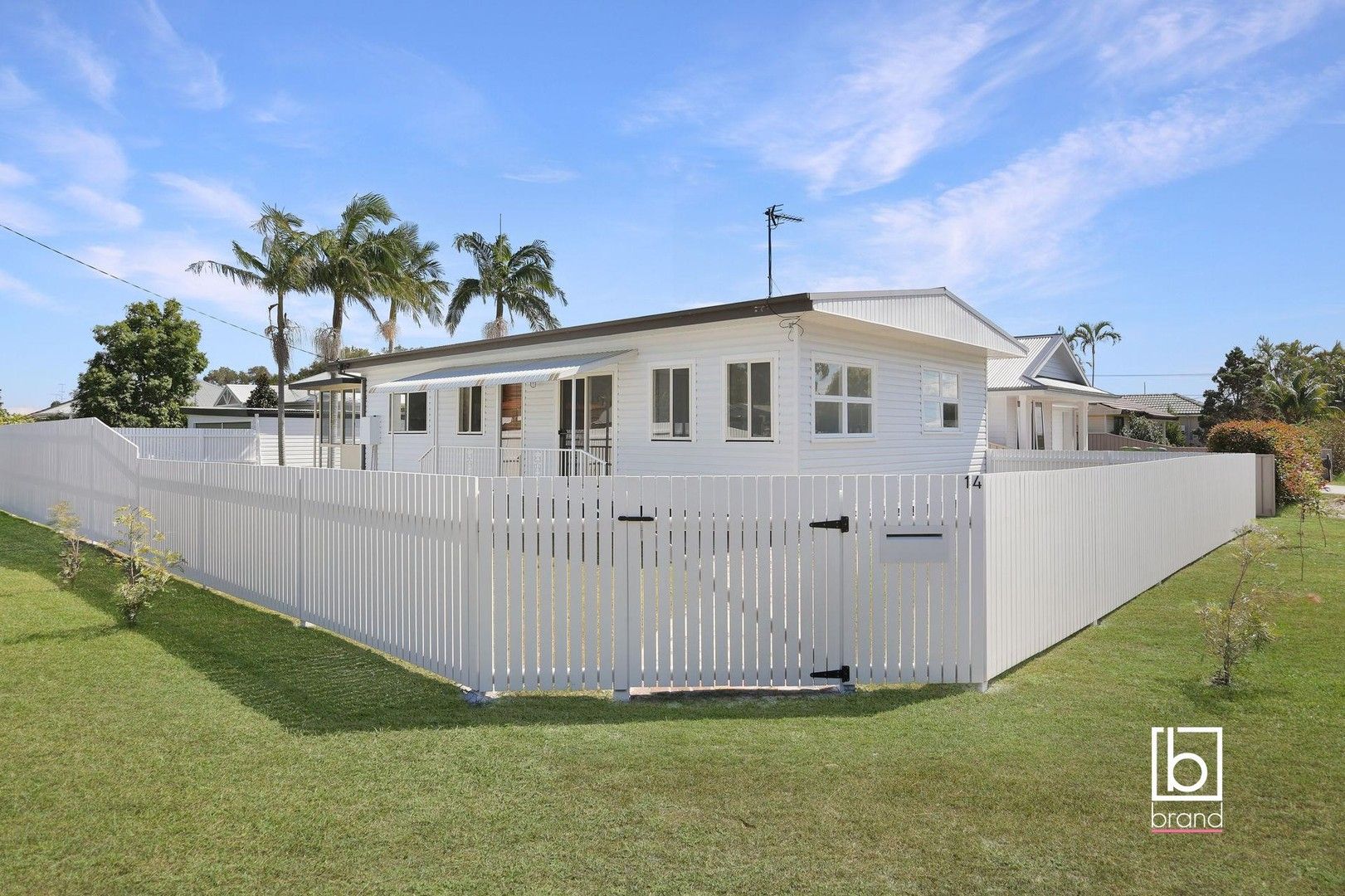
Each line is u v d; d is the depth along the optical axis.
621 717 5.41
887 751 4.81
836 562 6.07
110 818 3.91
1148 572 10.17
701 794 4.20
